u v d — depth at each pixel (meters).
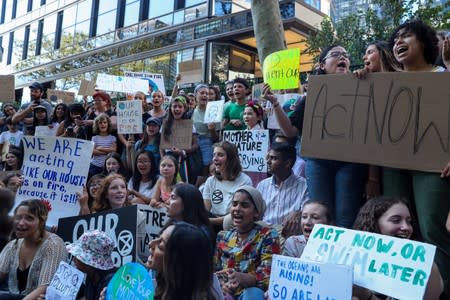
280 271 2.31
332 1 15.03
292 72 5.60
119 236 3.84
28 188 4.73
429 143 2.86
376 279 2.15
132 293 2.35
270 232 3.30
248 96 7.02
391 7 9.80
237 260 3.28
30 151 4.80
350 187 3.26
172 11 20.03
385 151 3.01
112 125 6.92
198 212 3.54
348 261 2.27
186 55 18.91
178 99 5.85
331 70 3.76
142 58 21.23
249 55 18.64
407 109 2.97
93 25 25.47
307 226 3.14
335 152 3.21
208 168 6.23
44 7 30.47
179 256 2.16
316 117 3.33
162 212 4.33
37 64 30.19
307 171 3.50
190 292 2.15
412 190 3.03
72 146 4.74
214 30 17.64
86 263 3.22
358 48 9.67
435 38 3.11
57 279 3.25
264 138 5.14
